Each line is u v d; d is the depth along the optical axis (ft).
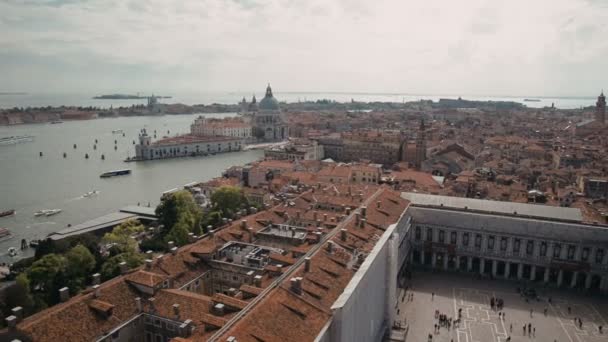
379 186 570.05
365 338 281.95
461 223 476.54
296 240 347.36
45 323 224.94
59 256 384.68
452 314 387.34
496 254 466.70
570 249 440.86
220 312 238.27
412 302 409.28
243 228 378.73
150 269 296.10
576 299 418.31
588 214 506.89
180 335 227.40
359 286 257.55
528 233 451.53
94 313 244.01
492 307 399.03
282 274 275.59
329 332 230.27
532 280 457.68
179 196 540.11
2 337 212.84
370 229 374.43
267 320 219.00
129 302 259.19
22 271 432.66
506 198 599.98
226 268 319.27
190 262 316.19
